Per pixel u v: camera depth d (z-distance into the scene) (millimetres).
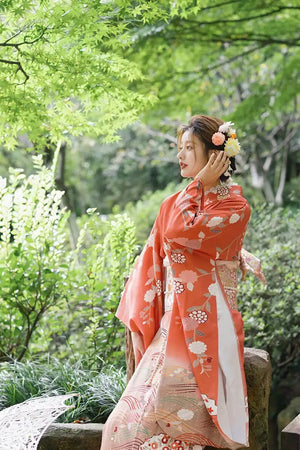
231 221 2906
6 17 4113
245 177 15016
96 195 20172
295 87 8477
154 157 17547
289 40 8148
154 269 3158
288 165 18172
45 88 4238
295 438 2838
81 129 4910
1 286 4848
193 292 2941
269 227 6699
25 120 4406
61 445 3102
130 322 3176
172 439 2896
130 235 4941
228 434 2826
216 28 7852
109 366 4402
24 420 3029
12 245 4996
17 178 5043
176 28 7531
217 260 2990
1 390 3770
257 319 5270
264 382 3221
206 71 8648
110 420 2926
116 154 19422
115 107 4910
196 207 2924
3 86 4035
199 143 3055
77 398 3619
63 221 5148
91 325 4832
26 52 4070
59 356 5113
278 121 13414
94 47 4410
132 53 7391
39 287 4926
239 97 12812
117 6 4285
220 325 2934
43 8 4043
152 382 2941
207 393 2836
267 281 5625
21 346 4914
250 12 7820
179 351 2928
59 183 7398
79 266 5293
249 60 10578
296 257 5910
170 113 9352
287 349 5848
